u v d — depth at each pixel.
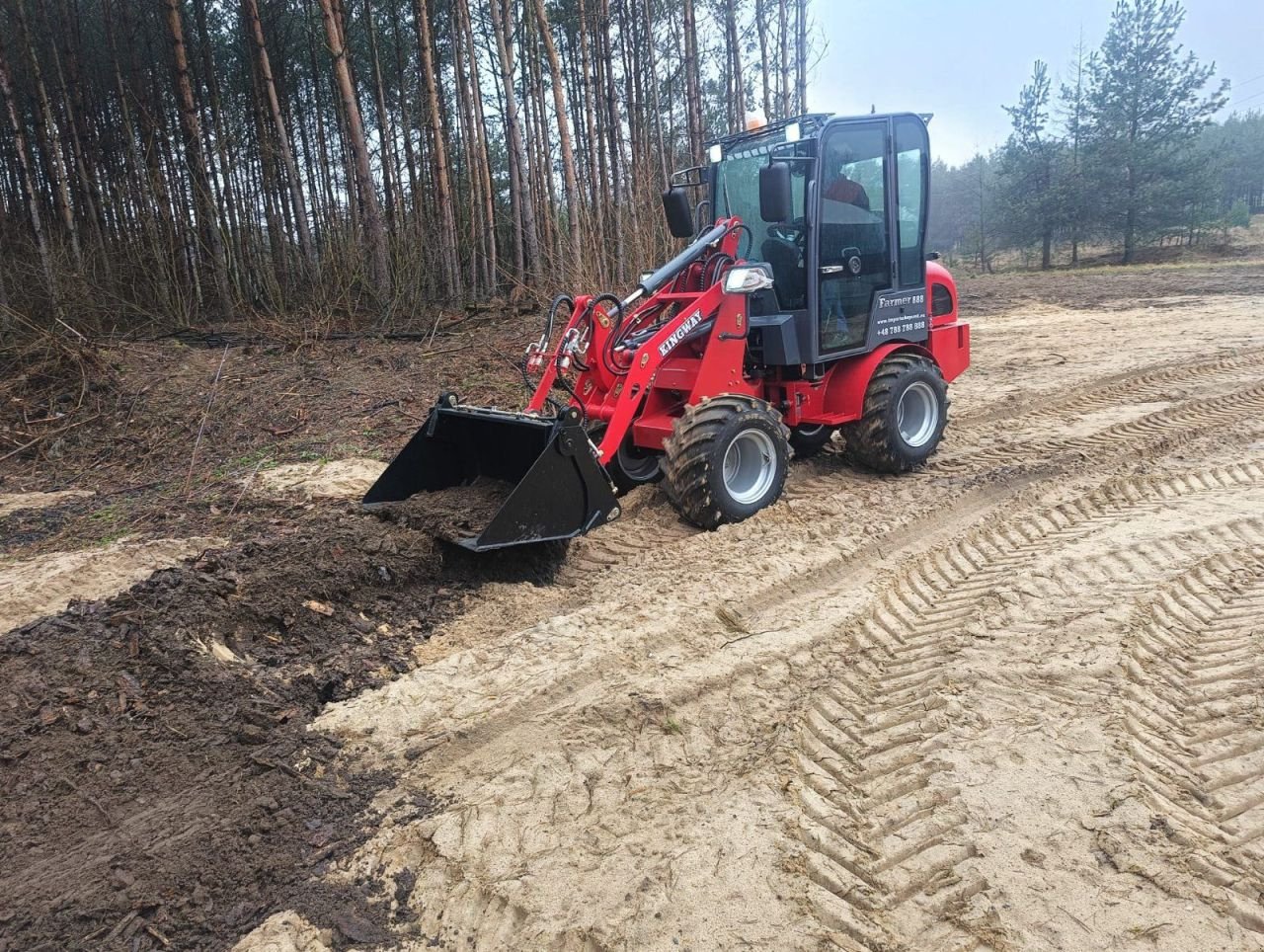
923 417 6.36
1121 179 28.34
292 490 6.32
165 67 17.30
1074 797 2.84
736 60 16.09
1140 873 2.52
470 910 2.50
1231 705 3.32
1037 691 3.45
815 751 3.17
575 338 5.25
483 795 2.95
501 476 5.12
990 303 17.27
